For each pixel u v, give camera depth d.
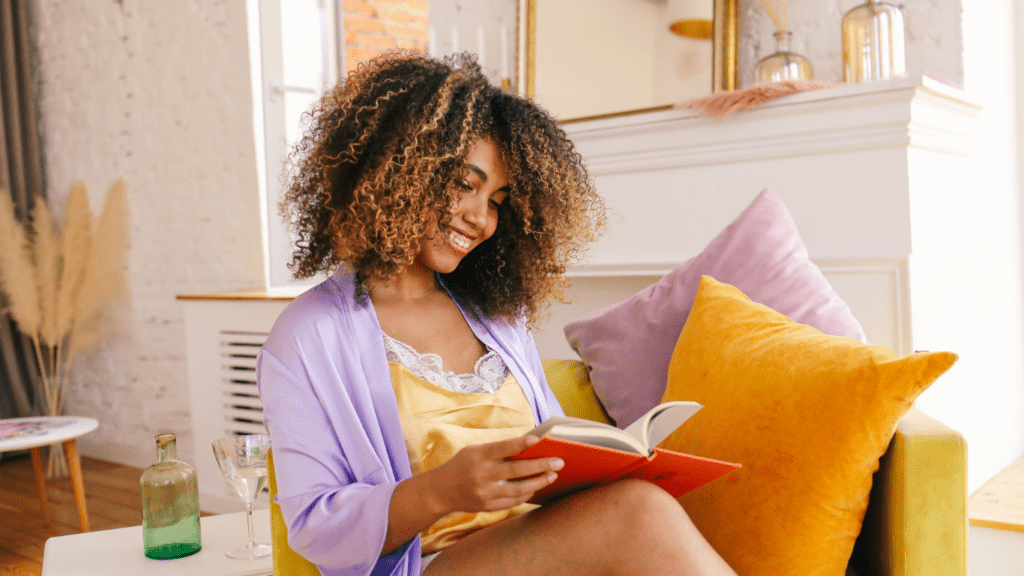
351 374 1.12
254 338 3.01
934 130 1.89
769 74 2.20
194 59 3.72
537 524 0.96
